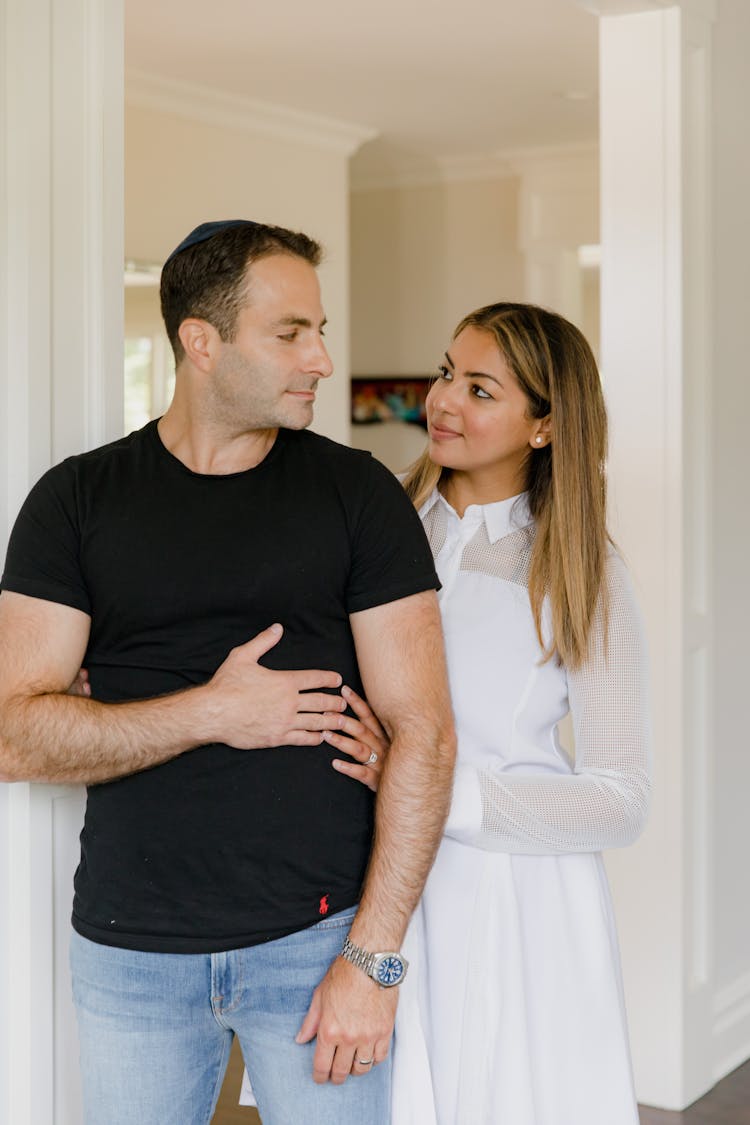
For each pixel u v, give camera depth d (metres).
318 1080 1.71
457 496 2.09
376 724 1.77
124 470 1.74
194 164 5.61
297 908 1.69
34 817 1.95
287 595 1.70
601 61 3.31
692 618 3.34
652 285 3.26
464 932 1.91
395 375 7.36
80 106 1.97
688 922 3.36
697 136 3.32
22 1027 1.95
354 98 5.70
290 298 1.66
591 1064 1.94
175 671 1.70
